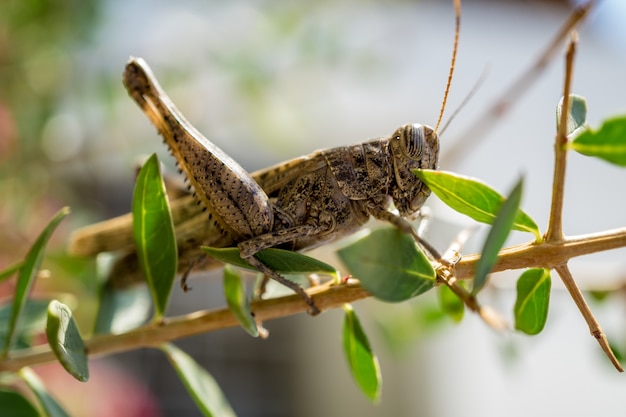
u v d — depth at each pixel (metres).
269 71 0.30
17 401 0.17
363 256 0.14
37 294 0.24
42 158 0.28
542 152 0.45
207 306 0.43
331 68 0.31
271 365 0.46
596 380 0.42
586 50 0.47
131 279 0.19
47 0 0.28
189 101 0.31
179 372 0.17
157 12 0.34
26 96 0.28
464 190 0.15
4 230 0.25
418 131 0.18
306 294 0.17
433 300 0.23
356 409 0.46
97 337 0.17
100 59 0.31
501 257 0.15
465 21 0.48
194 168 0.18
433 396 0.44
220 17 0.31
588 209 0.44
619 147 0.14
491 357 0.43
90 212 0.28
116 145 0.29
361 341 0.17
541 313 0.16
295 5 0.30
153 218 0.17
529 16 0.48
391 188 0.19
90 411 0.27
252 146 0.41
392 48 0.36
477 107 0.47
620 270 0.21
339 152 0.19
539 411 0.42
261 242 0.18
